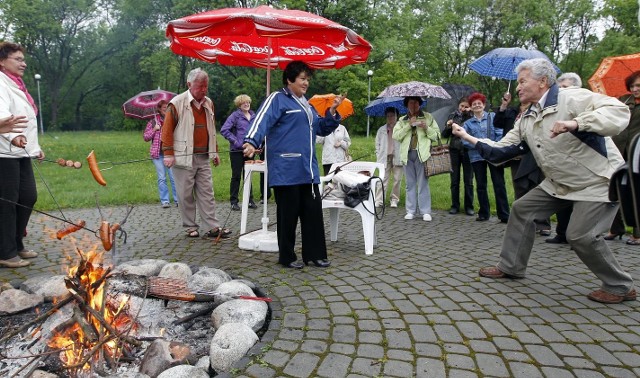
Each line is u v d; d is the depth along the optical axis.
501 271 4.18
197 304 3.47
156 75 40.88
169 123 5.39
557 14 38.22
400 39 34.75
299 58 5.49
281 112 4.27
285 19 4.02
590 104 3.47
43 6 38.66
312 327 3.13
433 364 2.66
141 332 3.01
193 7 32.78
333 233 5.60
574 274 4.33
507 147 4.07
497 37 40.22
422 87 6.72
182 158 5.46
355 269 4.45
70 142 21.17
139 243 5.45
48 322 3.07
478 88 41.41
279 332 3.04
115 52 43.50
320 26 4.10
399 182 7.96
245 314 3.14
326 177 5.42
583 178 3.60
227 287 3.51
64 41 41.41
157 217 7.04
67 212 7.41
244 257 4.88
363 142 23.22
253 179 9.99
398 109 8.07
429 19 40.22
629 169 2.03
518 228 4.09
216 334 2.79
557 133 3.33
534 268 4.51
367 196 5.04
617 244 5.51
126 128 45.41
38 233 5.90
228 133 7.56
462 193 9.82
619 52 34.53
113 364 2.62
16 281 3.95
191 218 5.71
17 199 4.43
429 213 6.90
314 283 4.03
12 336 2.87
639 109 5.28
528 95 3.79
